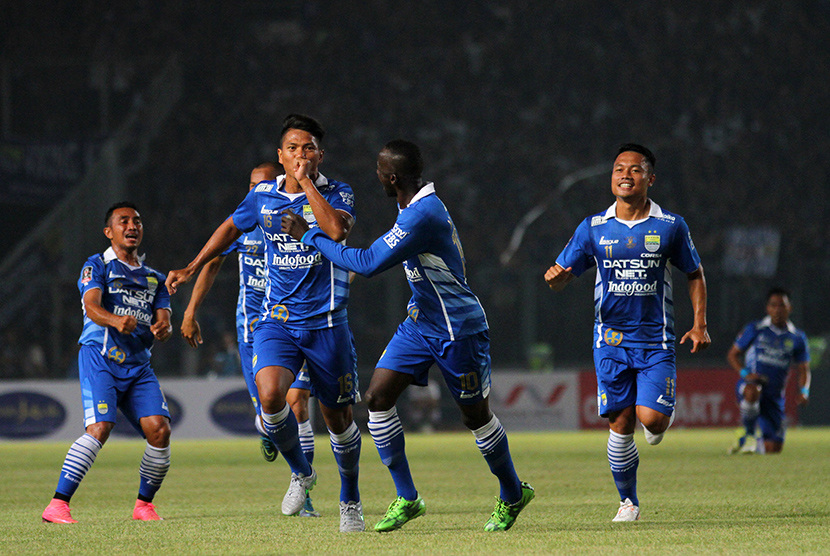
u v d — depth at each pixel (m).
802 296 76.12
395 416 17.06
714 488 26.27
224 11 110.56
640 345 19.61
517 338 74.44
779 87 107.38
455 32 111.94
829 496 23.84
